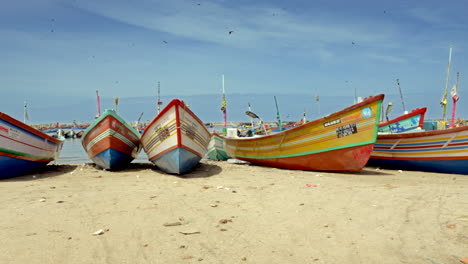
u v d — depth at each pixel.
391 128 14.95
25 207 5.91
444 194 6.66
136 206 6.02
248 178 9.59
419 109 14.73
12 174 9.98
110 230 4.64
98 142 11.37
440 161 10.24
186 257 3.70
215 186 8.20
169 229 4.68
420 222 4.77
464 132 9.55
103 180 9.43
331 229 4.60
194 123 10.03
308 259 3.62
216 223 4.96
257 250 3.90
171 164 10.00
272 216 5.32
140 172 11.30
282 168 12.13
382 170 11.38
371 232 4.43
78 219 5.16
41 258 3.65
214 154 18.41
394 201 6.10
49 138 11.25
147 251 3.88
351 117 9.65
